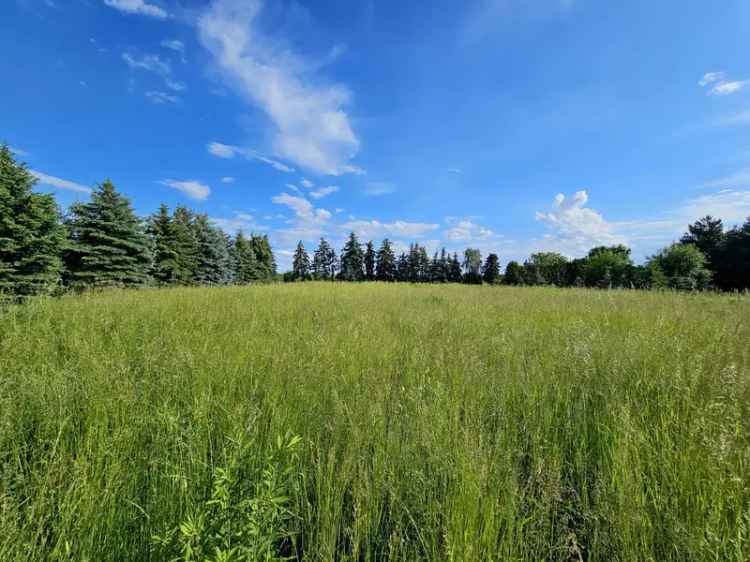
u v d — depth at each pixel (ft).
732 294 30.17
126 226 66.03
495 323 18.48
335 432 7.37
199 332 14.74
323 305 26.78
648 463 6.14
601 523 5.37
